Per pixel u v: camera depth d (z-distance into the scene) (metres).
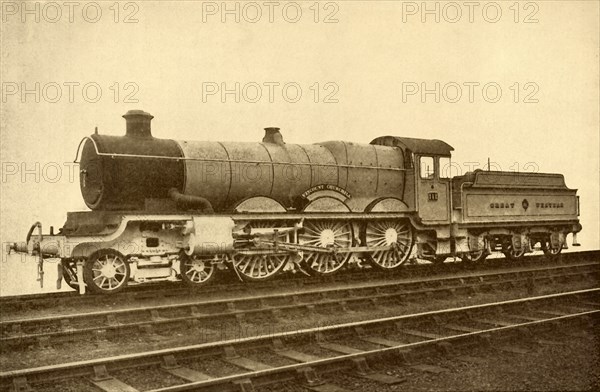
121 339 8.63
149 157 11.52
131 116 11.87
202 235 11.29
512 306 10.50
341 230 13.84
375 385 6.84
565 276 14.45
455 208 15.75
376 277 13.52
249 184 12.67
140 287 11.98
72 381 6.73
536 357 7.93
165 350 7.29
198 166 12.10
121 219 10.84
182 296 11.03
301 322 9.73
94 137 11.32
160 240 11.45
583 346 8.48
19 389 6.38
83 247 10.63
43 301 10.17
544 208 18.25
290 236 13.08
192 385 6.23
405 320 9.25
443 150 15.49
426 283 12.64
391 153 15.06
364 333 8.78
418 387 6.78
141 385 6.66
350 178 14.14
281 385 6.77
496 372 7.29
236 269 12.16
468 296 12.12
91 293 11.02
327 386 6.71
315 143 14.77
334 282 12.77
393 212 14.36
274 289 11.78
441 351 8.02
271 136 13.76
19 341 8.10
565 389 6.71
